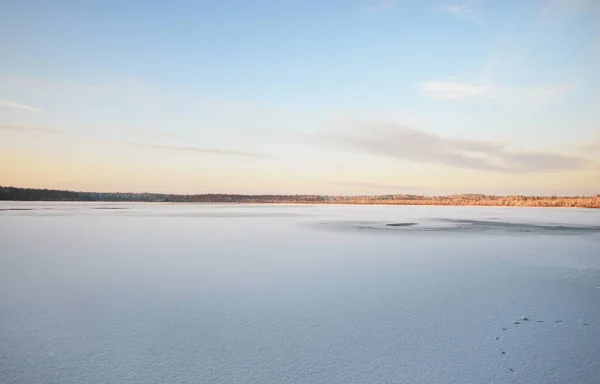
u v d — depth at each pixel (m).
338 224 28.41
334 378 4.54
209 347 5.39
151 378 4.52
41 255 13.12
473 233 21.66
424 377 4.58
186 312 6.92
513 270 10.88
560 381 4.50
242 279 9.60
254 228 24.30
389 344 5.53
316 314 6.85
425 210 61.94
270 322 6.41
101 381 4.45
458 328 6.20
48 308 7.12
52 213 40.66
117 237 18.58
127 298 7.82
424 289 8.66
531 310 7.15
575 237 19.67
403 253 14.00
